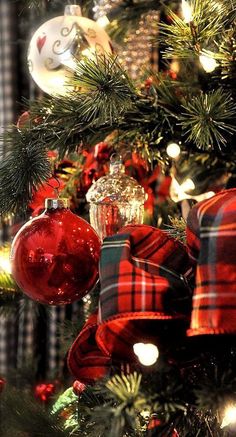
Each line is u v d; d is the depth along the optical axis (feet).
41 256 2.30
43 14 3.39
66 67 2.68
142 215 2.57
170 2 3.05
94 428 2.23
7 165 2.49
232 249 2.03
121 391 2.00
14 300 3.25
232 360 2.18
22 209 2.52
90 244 2.35
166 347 2.16
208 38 2.46
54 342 4.10
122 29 3.20
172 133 2.62
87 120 2.48
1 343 4.44
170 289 2.07
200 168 3.06
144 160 2.82
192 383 2.14
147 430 2.26
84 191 2.94
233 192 2.15
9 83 4.32
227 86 2.62
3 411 2.92
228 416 2.07
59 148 2.58
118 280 2.07
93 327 2.32
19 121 2.76
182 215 2.92
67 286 2.33
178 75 2.77
